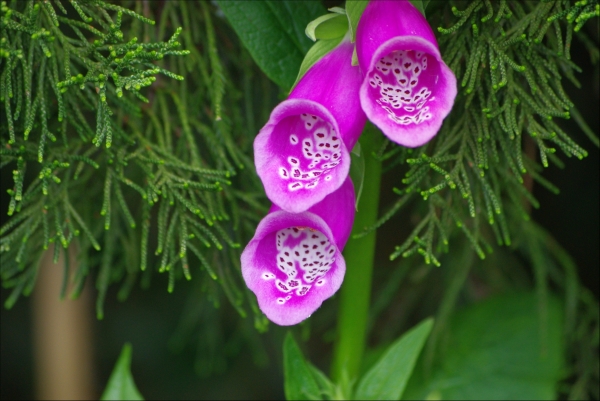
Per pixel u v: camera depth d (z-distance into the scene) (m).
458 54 0.60
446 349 0.74
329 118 0.52
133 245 0.69
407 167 0.76
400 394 0.64
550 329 0.74
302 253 0.55
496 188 0.63
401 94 0.53
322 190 0.52
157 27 0.65
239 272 0.69
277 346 0.81
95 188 0.68
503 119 0.60
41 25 0.60
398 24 0.54
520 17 0.60
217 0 0.62
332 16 0.56
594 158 0.78
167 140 0.64
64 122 0.61
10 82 0.58
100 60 0.58
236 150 0.66
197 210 0.61
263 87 0.68
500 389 0.73
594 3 0.57
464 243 0.74
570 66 0.61
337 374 0.67
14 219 0.62
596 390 0.76
